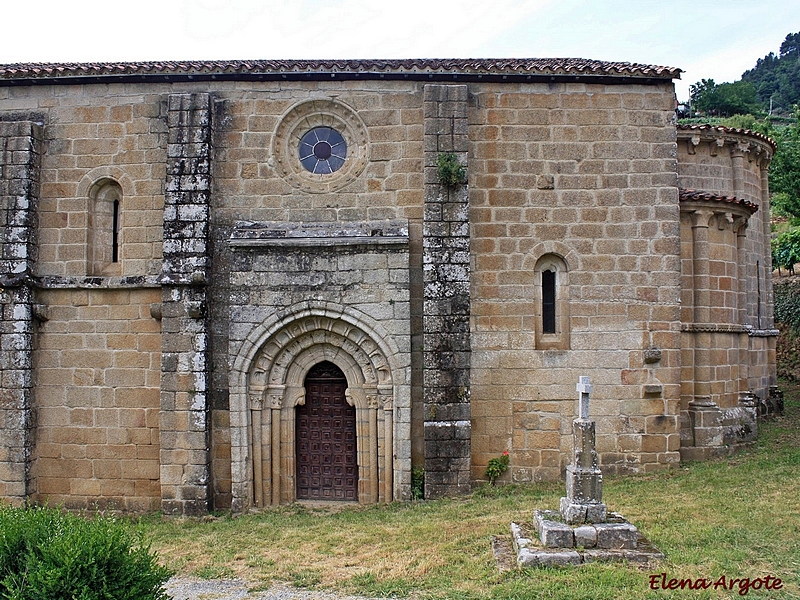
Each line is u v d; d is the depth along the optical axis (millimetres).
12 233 14570
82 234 14977
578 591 8102
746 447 16406
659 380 14656
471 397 14516
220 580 9781
